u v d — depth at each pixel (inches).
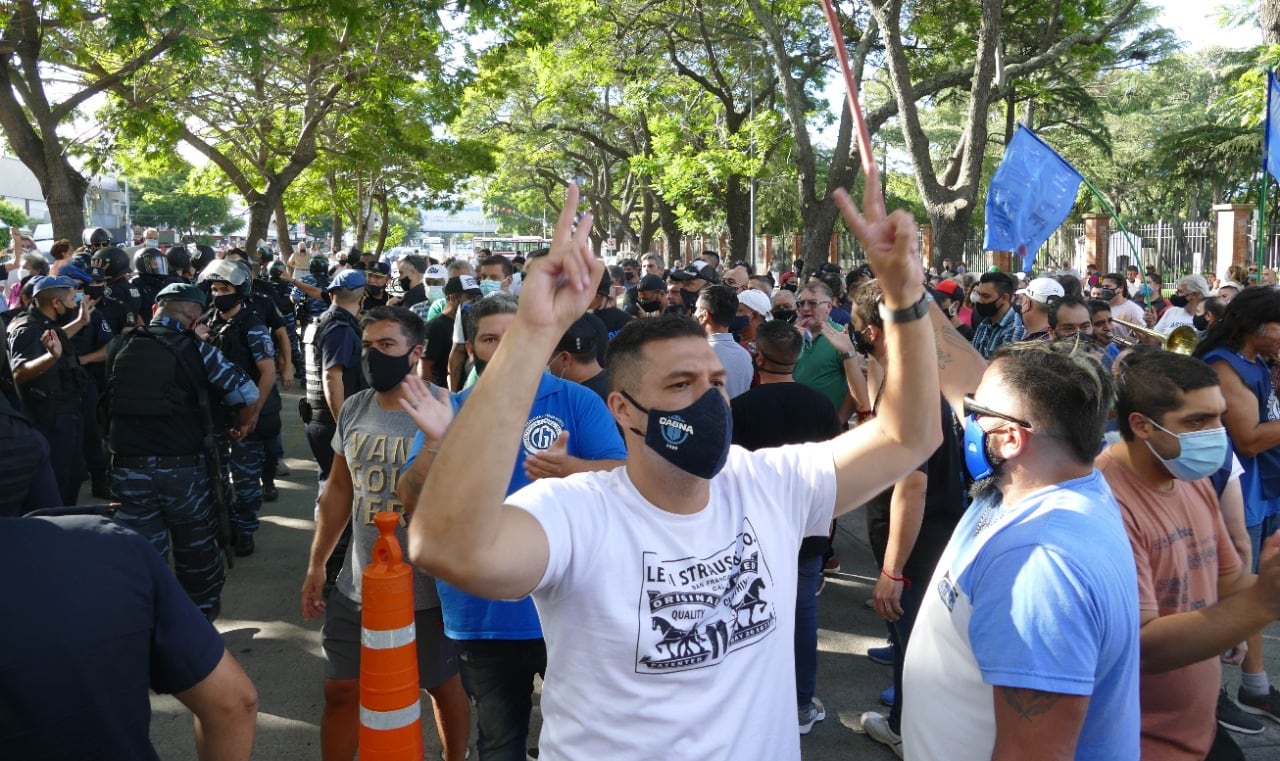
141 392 172.6
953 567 78.7
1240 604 80.8
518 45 768.9
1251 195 1494.8
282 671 183.9
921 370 72.8
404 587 85.3
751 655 71.7
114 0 497.0
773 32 809.5
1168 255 879.1
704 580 70.5
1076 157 1672.0
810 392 162.2
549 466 105.6
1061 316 213.5
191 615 67.7
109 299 286.7
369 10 630.5
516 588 64.1
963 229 709.9
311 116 813.9
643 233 1525.6
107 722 60.2
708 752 68.1
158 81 718.5
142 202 3196.4
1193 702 95.4
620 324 280.7
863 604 225.1
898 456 76.0
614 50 1001.5
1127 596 70.6
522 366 58.9
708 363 69.9
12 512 77.3
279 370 327.6
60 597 59.3
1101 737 71.1
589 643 68.7
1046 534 70.4
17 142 560.1
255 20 550.3
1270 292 157.0
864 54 815.7
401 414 131.2
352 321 222.4
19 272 351.6
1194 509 99.8
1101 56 966.4
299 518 285.6
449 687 132.9
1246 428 156.0
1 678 56.3
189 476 177.8
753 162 931.3
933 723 77.1
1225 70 1461.6
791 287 560.4
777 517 75.7
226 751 70.2
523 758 118.7
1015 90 1003.3
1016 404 76.6
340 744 130.4
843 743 161.0
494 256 370.3
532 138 1469.0
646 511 70.9
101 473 288.0
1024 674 66.9
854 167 834.8
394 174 1147.3
